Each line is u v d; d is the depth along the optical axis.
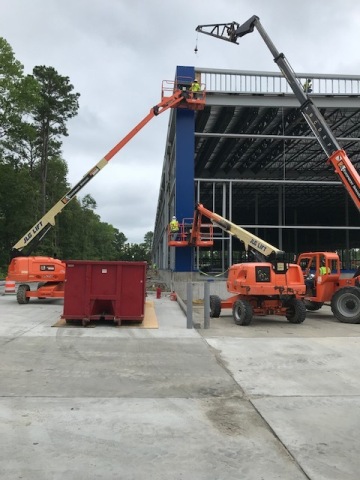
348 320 13.53
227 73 22.02
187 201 22.47
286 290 12.98
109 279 11.38
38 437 4.41
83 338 9.62
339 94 21.44
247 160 31.27
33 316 13.12
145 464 3.87
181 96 21.34
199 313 15.58
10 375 6.60
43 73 49.25
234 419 4.97
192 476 3.67
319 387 6.20
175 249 22.28
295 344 9.34
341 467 3.86
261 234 57.88
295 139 23.44
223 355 8.17
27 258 16.69
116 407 5.30
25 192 39.44
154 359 7.77
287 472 3.76
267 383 6.37
